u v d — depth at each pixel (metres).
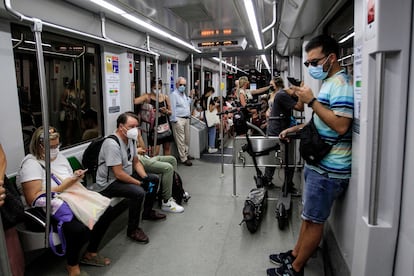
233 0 3.40
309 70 2.23
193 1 3.43
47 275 2.68
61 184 2.65
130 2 3.37
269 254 2.97
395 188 1.51
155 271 2.75
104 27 3.79
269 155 4.11
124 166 3.36
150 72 5.99
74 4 3.29
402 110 1.46
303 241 2.42
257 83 10.55
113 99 4.52
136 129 3.32
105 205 2.68
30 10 2.75
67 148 3.65
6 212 2.11
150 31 4.82
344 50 2.95
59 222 2.45
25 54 3.04
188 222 3.69
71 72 3.71
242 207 4.10
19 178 2.56
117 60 4.57
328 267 2.66
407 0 1.38
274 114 4.41
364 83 1.65
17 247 2.31
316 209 2.27
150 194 3.67
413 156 1.40
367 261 1.59
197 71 9.34
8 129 2.75
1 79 2.67
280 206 3.54
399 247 1.52
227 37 5.72
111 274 2.71
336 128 2.07
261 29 4.89
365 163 1.61
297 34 4.33
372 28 1.49
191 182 5.17
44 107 2.14
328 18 3.17
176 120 6.08
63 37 3.50
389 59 1.45
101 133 4.42
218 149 7.89
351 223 2.12
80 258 2.88
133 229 3.25
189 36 5.67
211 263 2.85
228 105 8.46
